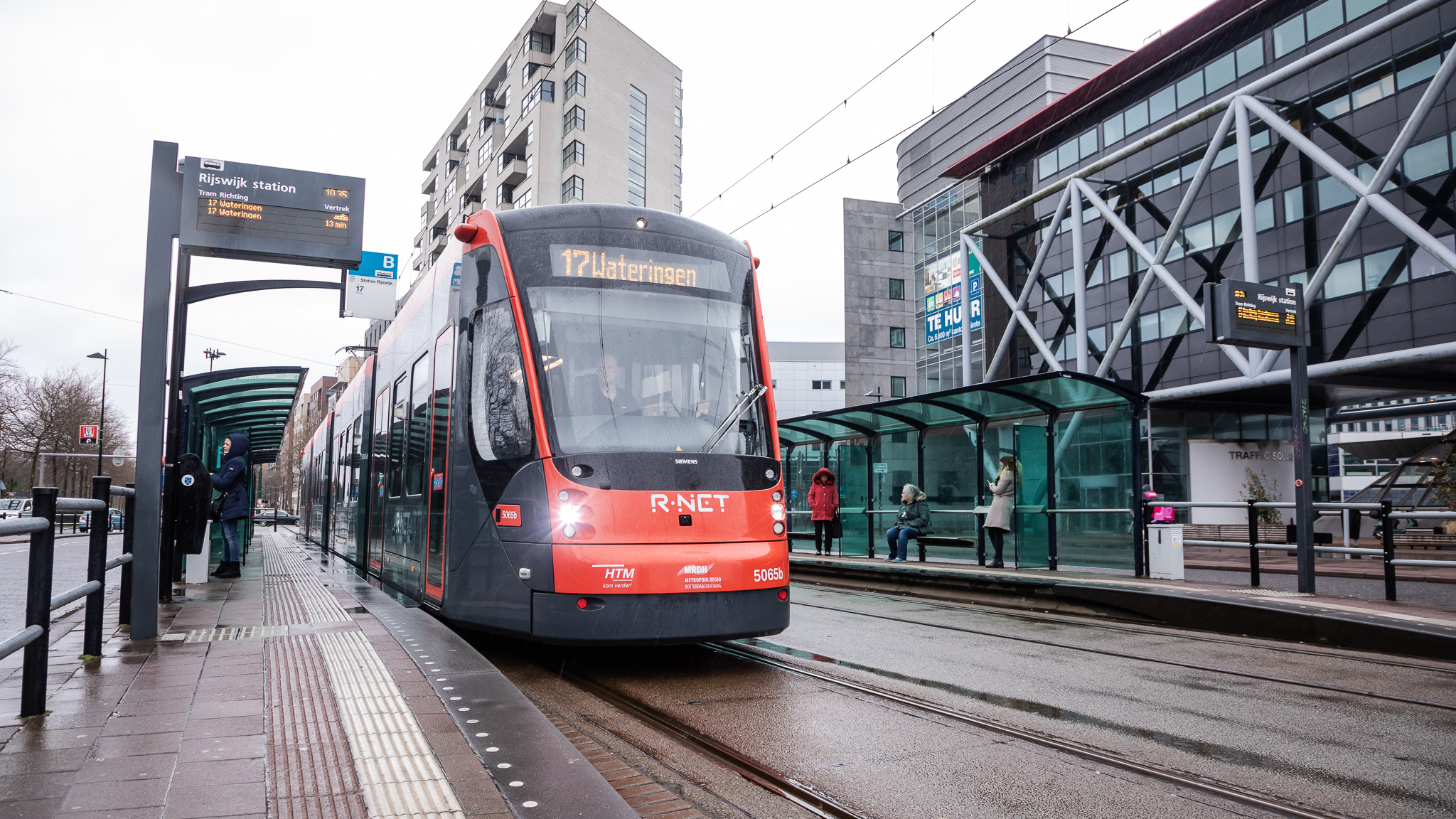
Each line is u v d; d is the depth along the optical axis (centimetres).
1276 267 3039
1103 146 3669
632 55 5634
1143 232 3500
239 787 327
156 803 311
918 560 1593
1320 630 823
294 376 1392
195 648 607
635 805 389
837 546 1855
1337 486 4084
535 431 671
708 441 696
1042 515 1384
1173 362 3356
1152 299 3447
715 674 679
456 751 370
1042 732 506
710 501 672
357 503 1427
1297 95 2986
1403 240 2703
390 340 1174
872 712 554
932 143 5216
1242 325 1040
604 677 670
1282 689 621
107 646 623
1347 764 446
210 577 1217
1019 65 4506
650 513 651
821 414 1644
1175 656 751
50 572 443
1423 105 2050
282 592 976
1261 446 3453
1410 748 475
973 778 423
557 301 709
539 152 5300
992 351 4203
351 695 463
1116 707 568
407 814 302
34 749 373
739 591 661
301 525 3453
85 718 424
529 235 739
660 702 586
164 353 679
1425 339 2639
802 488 1994
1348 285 2848
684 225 779
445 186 6838
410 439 963
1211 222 3228
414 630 667
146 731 401
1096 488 1295
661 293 737
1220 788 408
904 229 5803
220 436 1822
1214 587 1075
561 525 643
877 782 418
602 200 5341
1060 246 3856
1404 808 385
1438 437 2417
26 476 6438
